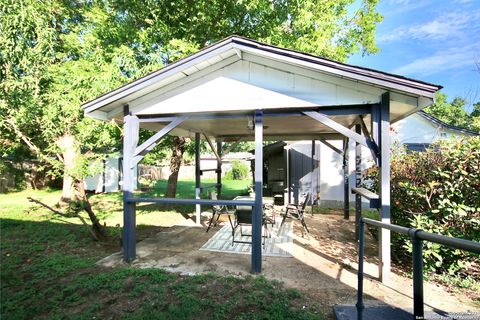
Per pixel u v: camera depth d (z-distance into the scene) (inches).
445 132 368.5
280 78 156.8
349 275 149.2
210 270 155.5
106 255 184.4
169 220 302.7
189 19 303.9
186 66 155.9
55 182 615.2
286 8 296.5
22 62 224.5
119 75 252.5
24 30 222.2
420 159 169.3
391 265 163.5
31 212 328.8
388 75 131.1
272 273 151.1
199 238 225.3
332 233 240.2
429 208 155.0
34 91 237.0
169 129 174.4
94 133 257.9
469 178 143.7
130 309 114.9
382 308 111.2
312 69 147.3
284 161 422.3
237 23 321.7
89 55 277.6
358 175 240.2
